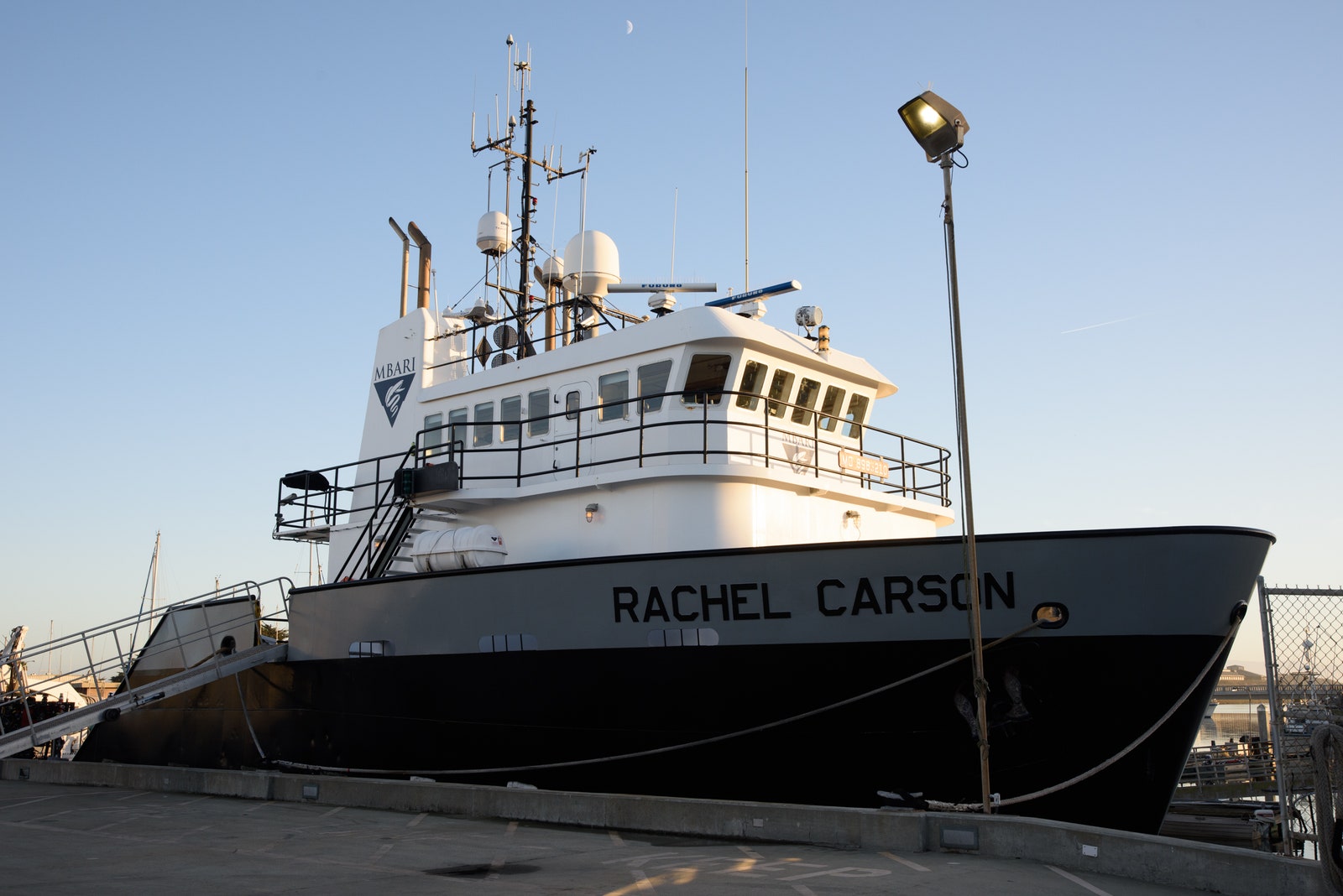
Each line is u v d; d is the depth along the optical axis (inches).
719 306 665.6
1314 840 406.0
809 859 361.1
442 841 407.8
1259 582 393.4
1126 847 326.6
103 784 669.9
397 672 592.1
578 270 725.9
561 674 522.0
